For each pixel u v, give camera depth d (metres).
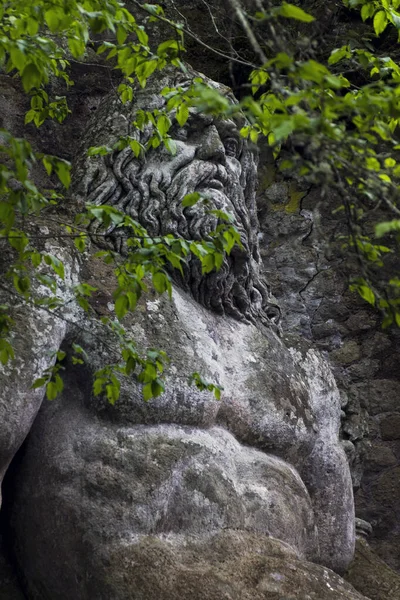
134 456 5.62
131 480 5.54
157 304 6.21
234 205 6.93
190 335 6.21
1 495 5.57
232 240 4.87
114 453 5.61
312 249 9.28
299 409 6.72
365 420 8.59
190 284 6.59
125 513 5.44
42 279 4.75
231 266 6.77
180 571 5.31
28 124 7.92
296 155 3.73
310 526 6.41
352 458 8.28
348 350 8.92
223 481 5.88
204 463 5.85
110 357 5.79
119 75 8.47
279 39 3.62
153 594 5.19
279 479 6.28
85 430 5.71
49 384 5.00
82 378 5.82
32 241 5.96
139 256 4.63
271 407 6.49
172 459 5.70
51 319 5.71
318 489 6.90
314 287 9.14
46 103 7.76
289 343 7.17
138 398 5.76
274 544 5.82
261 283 7.21
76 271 6.02
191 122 6.98
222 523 5.75
